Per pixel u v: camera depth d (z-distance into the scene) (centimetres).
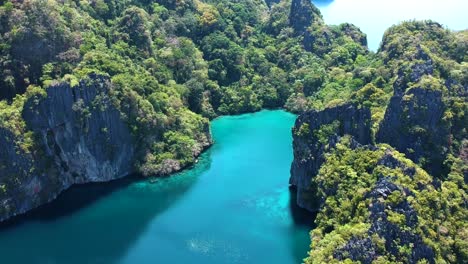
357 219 12506
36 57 17862
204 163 18712
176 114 19638
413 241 11194
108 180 17525
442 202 12450
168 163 18025
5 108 16275
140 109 18175
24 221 15312
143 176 17800
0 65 17400
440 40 19400
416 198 12175
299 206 15862
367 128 15600
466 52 18725
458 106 15325
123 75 18462
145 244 14288
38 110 16138
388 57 19588
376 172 13438
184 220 15362
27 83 17500
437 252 11331
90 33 19800
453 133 15138
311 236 13600
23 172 15562
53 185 16425
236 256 13750
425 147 14938
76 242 14425
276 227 14938
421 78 15912
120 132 17625
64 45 18512
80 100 16800
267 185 17162
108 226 15125
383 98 17562
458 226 12356
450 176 14188
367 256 11075
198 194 16738
